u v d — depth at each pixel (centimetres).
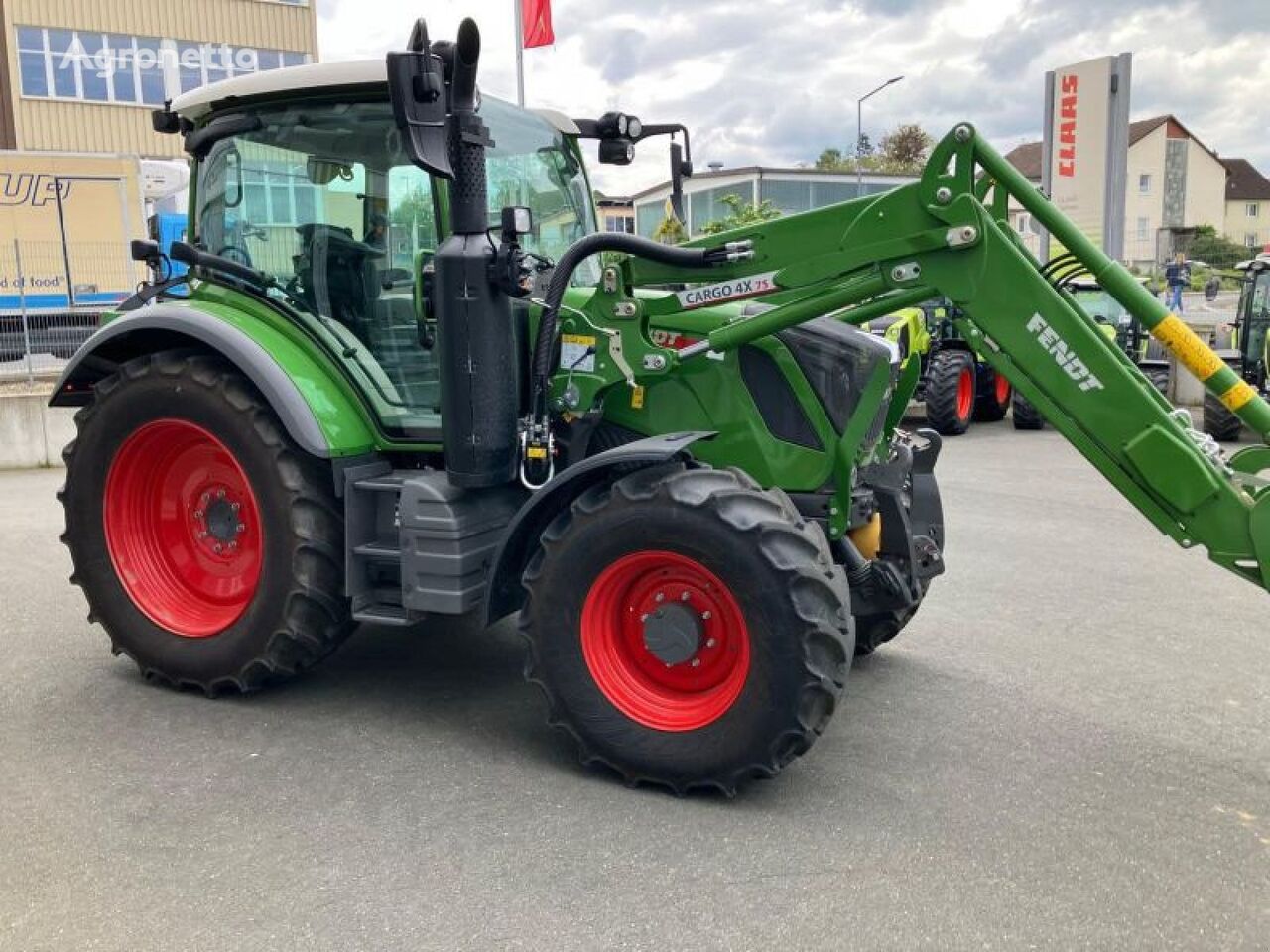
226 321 414
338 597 409
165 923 272
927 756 376
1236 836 319
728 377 394
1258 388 1309
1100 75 1650
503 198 424
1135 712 419
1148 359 1467
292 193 426
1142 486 339
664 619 345
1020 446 1204
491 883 291
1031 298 339
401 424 405
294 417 389
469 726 400
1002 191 364
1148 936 267
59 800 339
